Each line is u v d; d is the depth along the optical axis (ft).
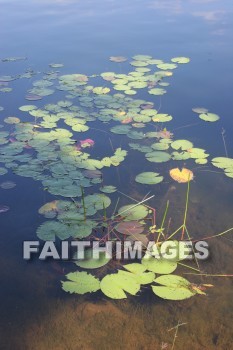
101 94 18.57
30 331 8.25
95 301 8.84
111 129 15.64
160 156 13.94
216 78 20.43
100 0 36.37
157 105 17.72
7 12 32.63
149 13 32.07
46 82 20.12
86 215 11.16
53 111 17.12
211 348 7.86
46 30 28.30
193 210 11.60
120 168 13.48
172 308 8.66
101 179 12.74
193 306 8.70
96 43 25.77
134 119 16.39
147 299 8.87
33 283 9.35
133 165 13.65
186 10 32.65
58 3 35.37
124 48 24.82
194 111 17.06
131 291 8.81
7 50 24.72
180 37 26.55
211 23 29.19
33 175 12.89
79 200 11.84
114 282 9.03
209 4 34.17
